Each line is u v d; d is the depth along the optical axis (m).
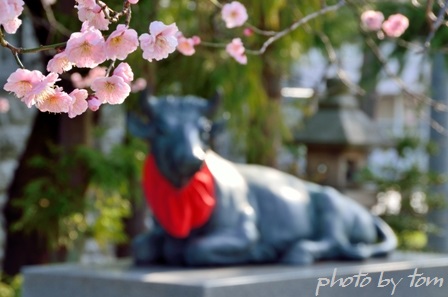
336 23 10.52
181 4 8.27
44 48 2.99
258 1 7.79
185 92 9.38
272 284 6.70
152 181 7.14
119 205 9.13
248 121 9.70
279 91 9.79
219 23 8.70
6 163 11.34
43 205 8.47
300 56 9.66
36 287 7.19
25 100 2.87
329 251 7.76
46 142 8.83
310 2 8.13
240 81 8.96
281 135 10.14
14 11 2.70
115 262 7.61
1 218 11.16
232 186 7.44
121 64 3.02
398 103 18.66
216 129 7.25
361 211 8.10
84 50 2.88
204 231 7.31
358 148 10.70
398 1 10.25
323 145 10.62
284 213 7.65
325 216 7.86
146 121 7.18
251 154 9.91
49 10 7.05
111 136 11.77
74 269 7.21
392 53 10.76
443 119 12.04
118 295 6.75
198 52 8.98
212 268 7.16
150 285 6.59
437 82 11.87
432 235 12.07
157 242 7.43
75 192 8.50
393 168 12.00
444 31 9.96
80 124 8.54
